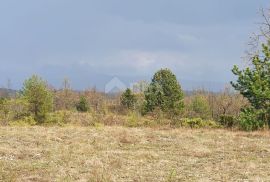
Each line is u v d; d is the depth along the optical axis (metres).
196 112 42.34
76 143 17.50
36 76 31.11
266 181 11.67
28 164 13.28
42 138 19.03
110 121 30.78
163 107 38.94
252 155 15.95
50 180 11.36
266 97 26.20
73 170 12.51
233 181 11.70
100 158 14.48
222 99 45.28
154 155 15.38
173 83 39.84
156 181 11.62
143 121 31.06
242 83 27.34
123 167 13.27
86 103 50.41
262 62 27.44
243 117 26.19
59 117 31.12
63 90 58.47
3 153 14.87
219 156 15.68
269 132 23.48
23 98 30.81
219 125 27.94
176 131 23.06
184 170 13.12
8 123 27.61
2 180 11.12
